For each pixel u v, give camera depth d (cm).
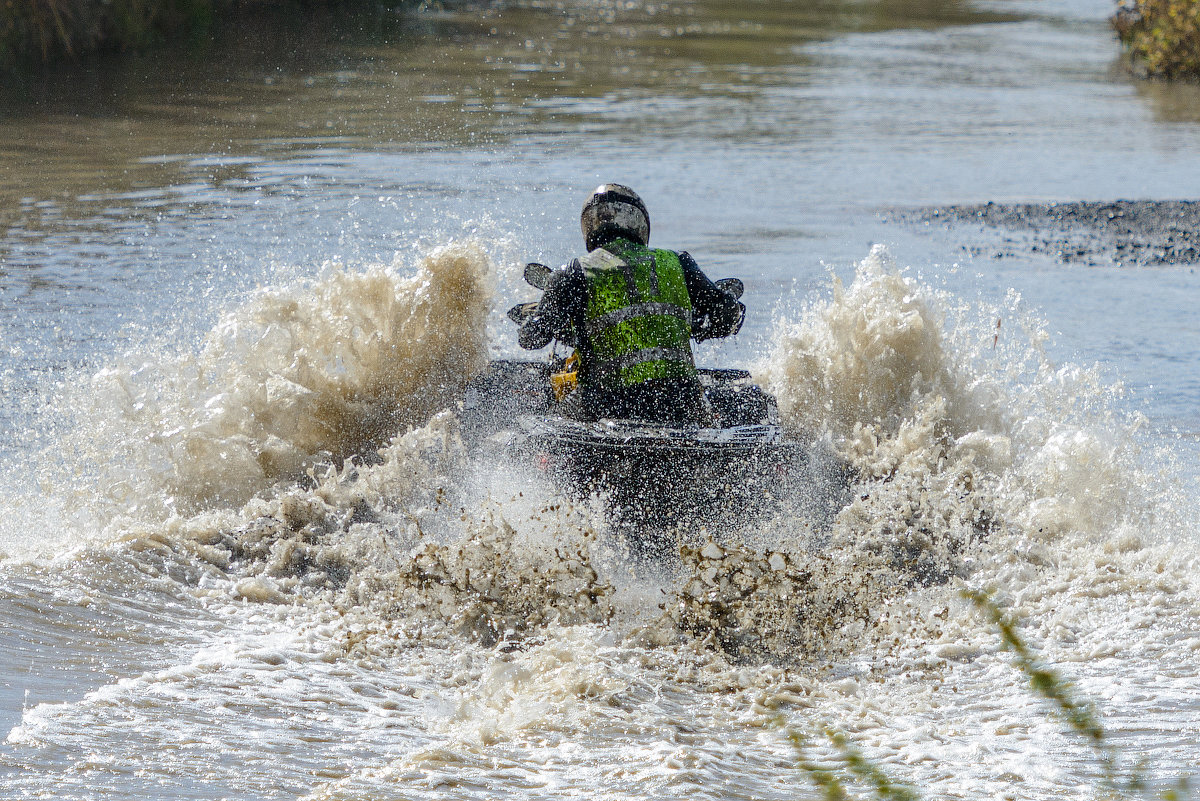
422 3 16788
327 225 5281
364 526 2261
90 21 10681
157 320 3797
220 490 2495
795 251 5225
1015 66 13375
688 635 1903
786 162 7500
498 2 17888
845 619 1978
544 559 2077
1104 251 5684
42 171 6378
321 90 9506
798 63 12656
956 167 7700
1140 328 4262
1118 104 10831
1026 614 2034
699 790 1305
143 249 4791
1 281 4250
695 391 2483
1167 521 2497
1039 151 8412
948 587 2173
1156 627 1938
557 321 2478
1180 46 12612
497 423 2623
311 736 1428
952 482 2602
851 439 2906
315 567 2114
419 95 9444
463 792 1283
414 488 2430
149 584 1947
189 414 2638
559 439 2317
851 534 2366
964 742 1513
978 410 2984
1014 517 2533
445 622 1919
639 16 16825
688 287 2612
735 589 1991
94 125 7750
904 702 1669
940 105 10275
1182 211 6700
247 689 1559
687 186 6600
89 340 3562
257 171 6544
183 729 1409
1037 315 4394
